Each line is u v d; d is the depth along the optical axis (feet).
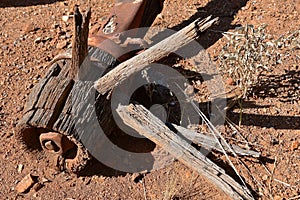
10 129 11.19
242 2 14.14
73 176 10.16
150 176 10.06
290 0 14.01
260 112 11.00
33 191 9.98
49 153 10.10
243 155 10.07
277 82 11.55
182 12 14.06
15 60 12.87
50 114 9.00
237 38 11.19
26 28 13.82
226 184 9.04
